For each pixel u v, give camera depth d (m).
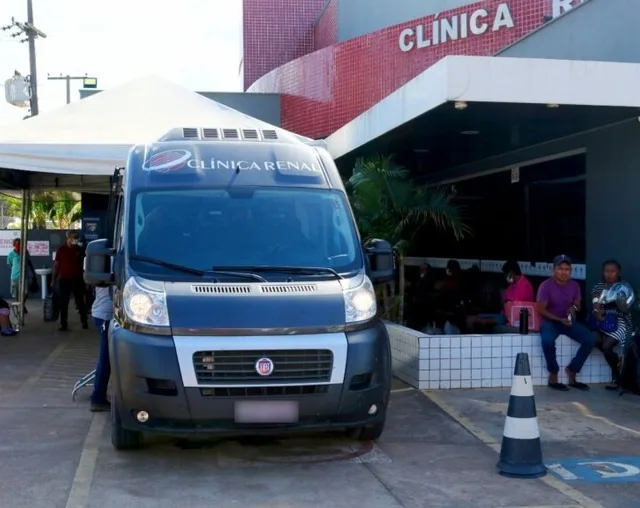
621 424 7.86
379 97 15.64
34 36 28.80
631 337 9.15
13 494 5.77
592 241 10.80
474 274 13.65
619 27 9.79
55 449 6.89
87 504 5.57
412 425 7.75
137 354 5.93
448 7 15.91
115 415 6.48
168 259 6.49
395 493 5.87
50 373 10.48
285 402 5.95
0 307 14.07
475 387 9.30
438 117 9.76
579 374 9.53
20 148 10.37
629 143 9.98
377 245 7.19
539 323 9.71
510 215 12.99
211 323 5.97
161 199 6.90
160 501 5.65
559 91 8.59
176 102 12.09
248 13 21.16
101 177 14.94
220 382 5.89
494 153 12.97
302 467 6.44
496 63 8.45
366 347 6.18
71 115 11.63
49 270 22.05
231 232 6.75
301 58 17.66
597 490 5.97
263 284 6.32
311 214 6.99
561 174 11.68
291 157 7.47
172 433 5.98
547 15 13.38
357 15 17.86
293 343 5.96
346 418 6.14
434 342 9.21
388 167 11.51
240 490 5.89
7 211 38.41
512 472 6.27
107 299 8.12
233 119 11.83
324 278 6.50
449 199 12.36
